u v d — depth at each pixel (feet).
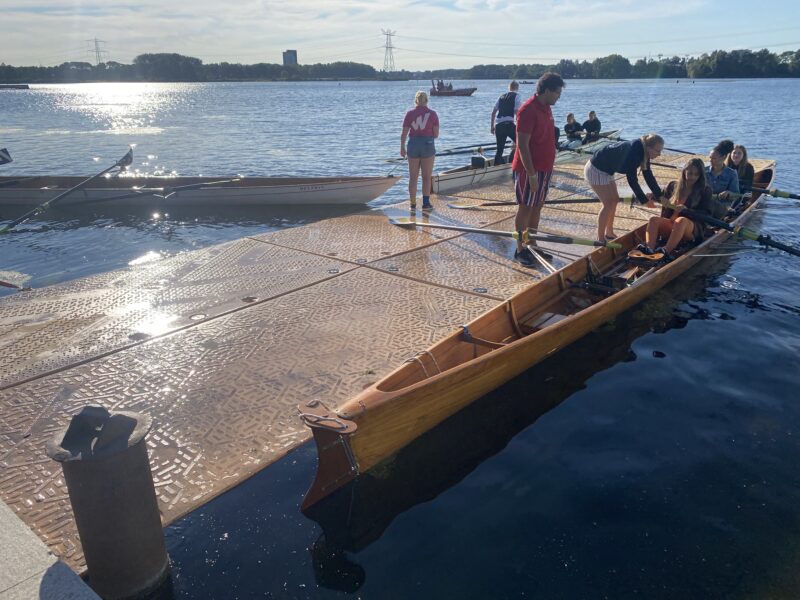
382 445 11.58
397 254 24.08
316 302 19.04
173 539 9.70
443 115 143.02
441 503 11.02
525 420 13.75
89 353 15.71
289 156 71.10
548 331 14.80
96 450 7.60
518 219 23.54
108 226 35.55
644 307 20.35
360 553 9.75
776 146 72.59
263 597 8.83
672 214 23.30
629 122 115.24
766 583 9.12
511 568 9.52
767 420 13.75
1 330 17.39
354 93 370.94
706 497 11.15
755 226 32.78
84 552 8.25
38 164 65.92
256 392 13.64
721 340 18.01
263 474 11.12
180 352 15.67
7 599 7.49
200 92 432.66
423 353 13.09
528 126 21.70
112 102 257.14
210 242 31.81
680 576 9.31
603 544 10.02
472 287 20.20
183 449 11.68
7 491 10.41
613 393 14.92
